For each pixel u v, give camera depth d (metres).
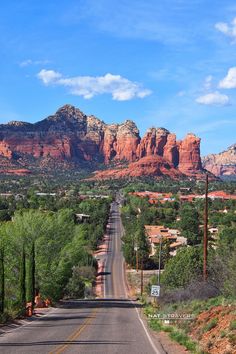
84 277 115.56
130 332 29.23
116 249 160.12
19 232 53.69
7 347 20.88
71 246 56.34
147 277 117.19
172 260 63.19
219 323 24.28
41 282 53.78
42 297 54.31
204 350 20.56
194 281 42.78
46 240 54.50
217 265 38.84
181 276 59.31
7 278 51.41
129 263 133.12
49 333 27.20
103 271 128.12
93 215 195.75
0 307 34.16
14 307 38.69
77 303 61.41
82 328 30.59
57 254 55.59
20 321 34.81
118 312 46.56
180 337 25.42
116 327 31.97
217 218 180.38
